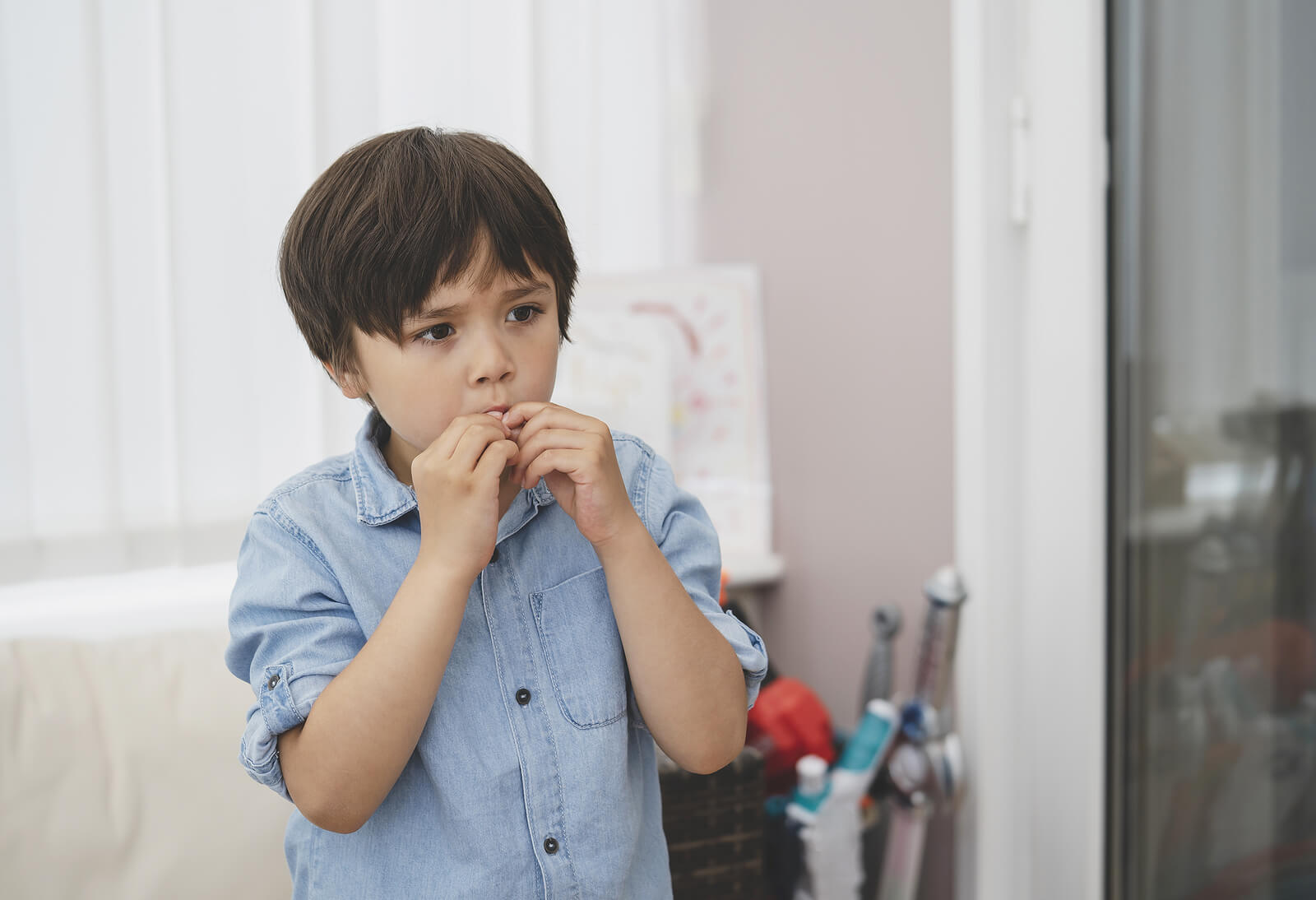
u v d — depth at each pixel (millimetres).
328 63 1461
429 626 627
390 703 619
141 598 1358
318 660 663
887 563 1487
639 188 1726
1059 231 1256
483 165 671
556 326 704
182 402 1396
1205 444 1138
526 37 1599
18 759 1002
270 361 1448
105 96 1337
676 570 781
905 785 1295
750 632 789
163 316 1382
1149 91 1170
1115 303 1220
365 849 704
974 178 1302
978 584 1335
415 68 1534
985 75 1287
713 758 701
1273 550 1077
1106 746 1257
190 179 1389
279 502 742
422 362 656
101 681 1083
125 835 1006
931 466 1411
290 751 645
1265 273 1067
